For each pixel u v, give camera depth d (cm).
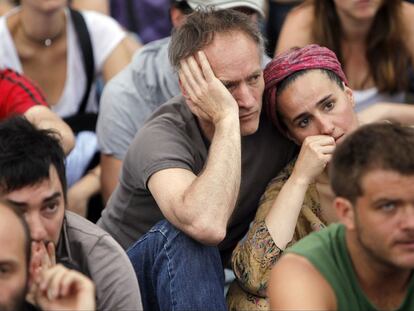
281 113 759
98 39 1081
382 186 532
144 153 743
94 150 989
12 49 1057
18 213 561
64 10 1071
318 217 765
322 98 741
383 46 1003
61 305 572
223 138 715
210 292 698
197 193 698
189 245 706
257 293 737
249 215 800
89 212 977
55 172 621
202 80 729
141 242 732
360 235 548
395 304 574
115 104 933
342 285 567
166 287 705
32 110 875
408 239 534
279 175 784
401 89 1016
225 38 727
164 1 1270
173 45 752
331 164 559
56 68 1071
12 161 606
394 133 543
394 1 994
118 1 1280
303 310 556
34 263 608
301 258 574
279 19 1229
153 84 923
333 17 1001
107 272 649
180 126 759
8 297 552
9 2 1171
